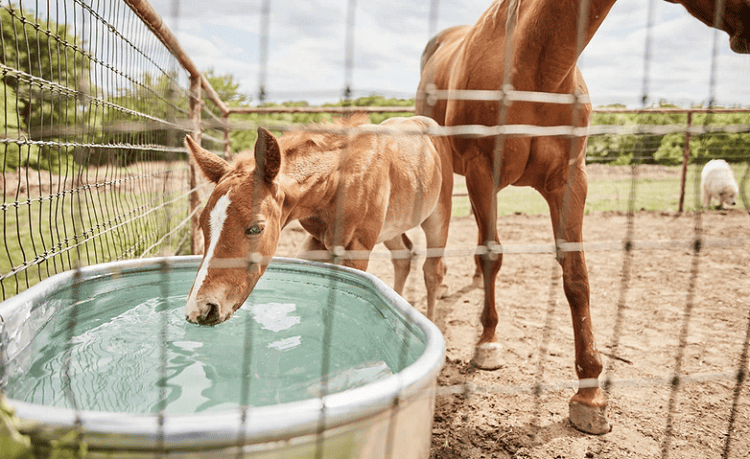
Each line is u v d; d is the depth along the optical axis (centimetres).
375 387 110
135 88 299
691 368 299
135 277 223
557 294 458
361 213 281
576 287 249
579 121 263
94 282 205
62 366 153
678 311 412
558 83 258
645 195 1151
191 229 479
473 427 231
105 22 234
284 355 170
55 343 169
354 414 103
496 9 282
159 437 87
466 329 360
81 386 141
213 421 90
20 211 497
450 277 521
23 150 540
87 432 87
